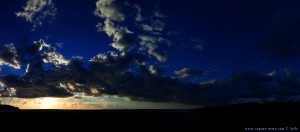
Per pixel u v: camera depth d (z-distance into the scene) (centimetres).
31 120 9144
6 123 8412
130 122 8794
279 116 8931
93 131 7094
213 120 8944
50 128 7544
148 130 7231
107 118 9956
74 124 8244
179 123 8394
